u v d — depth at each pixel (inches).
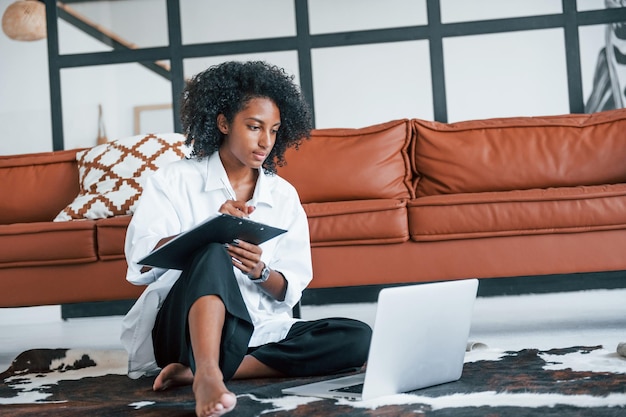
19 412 73.1
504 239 118.2
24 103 205.3
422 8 183.6
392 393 70.5
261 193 85.7
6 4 205.6
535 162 137.2
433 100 183.3
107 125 189.2
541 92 181.2
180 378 79.0
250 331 73.0
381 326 67.8
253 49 186.2
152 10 187.6
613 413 59.3
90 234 120.2
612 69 179.8
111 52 187.6
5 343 147.9
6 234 120.4
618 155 135.9
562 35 180.5
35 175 151.2
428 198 121.0
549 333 118.5
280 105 86.5
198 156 86.4
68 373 98.0
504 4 181.2
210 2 186.9
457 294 74.3
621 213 116.3
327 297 185.0
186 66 188.2
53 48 188.5
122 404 73.4
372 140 141.3
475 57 182.5
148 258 71.5
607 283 178.4
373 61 185.5
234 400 60.1
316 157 140.4
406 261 119.7
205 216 84.7
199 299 68.3
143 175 137.7
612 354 88.1
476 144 139.8
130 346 84.9
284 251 88.3
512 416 60.2
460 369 77.1
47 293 121.0
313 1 185.6
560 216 116.7
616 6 179.2
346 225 119.3
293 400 70.0
